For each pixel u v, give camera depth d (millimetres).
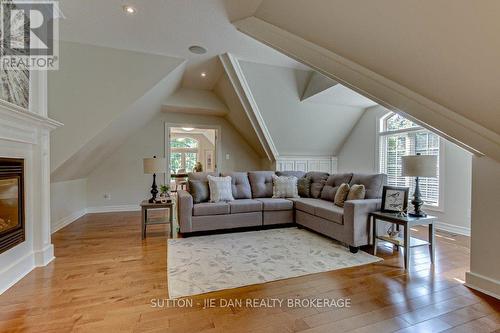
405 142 4559
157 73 3760
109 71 3574
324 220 3332
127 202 5426
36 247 2494
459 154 3691
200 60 3977
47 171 2629
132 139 5461
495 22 1124
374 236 2873
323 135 5719
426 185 4176
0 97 1963
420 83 1764
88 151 3926
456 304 1839
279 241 3307
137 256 2756
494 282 1956
